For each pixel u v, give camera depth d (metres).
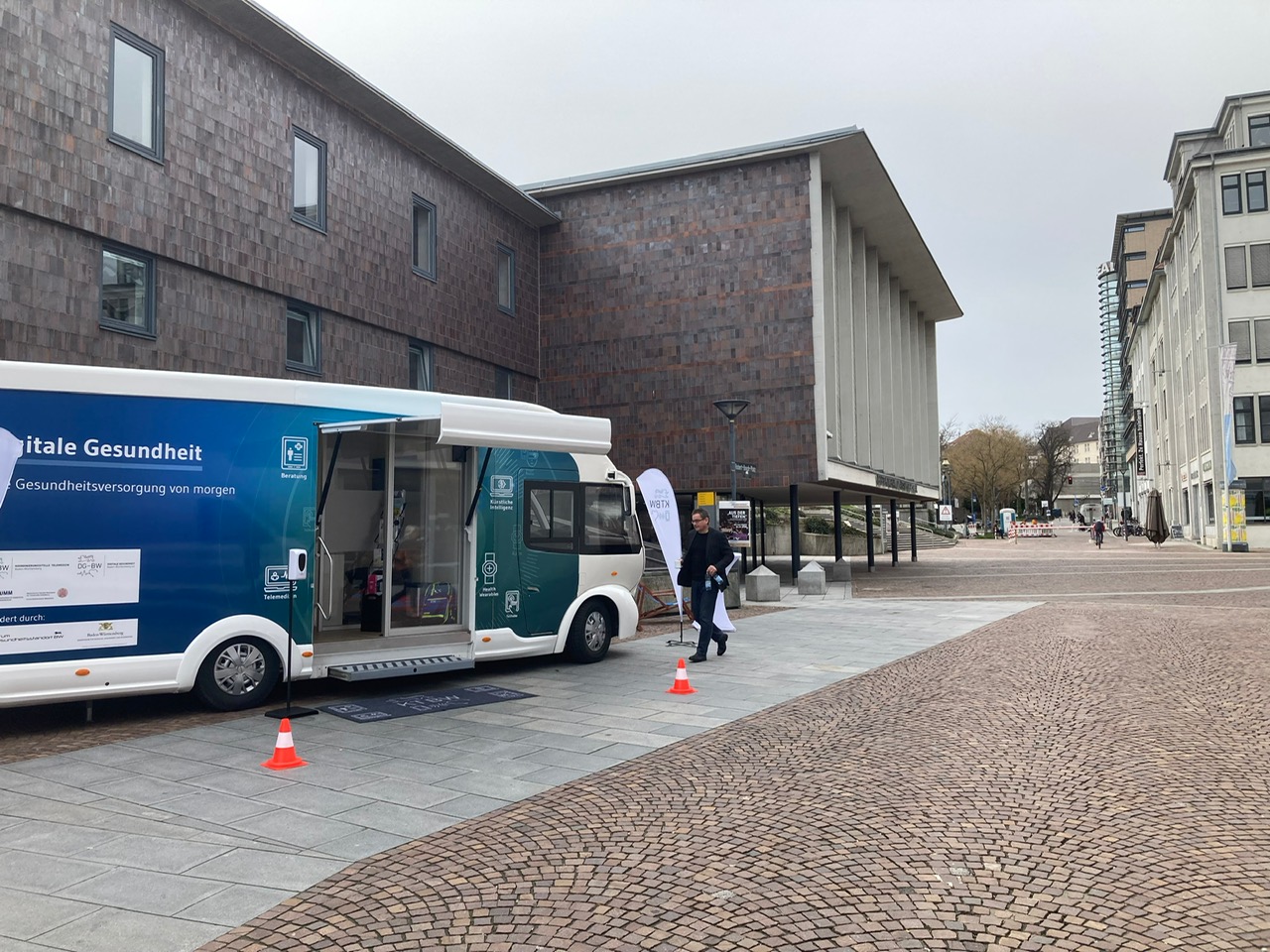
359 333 19.97
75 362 13.91
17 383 7.75
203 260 16.08
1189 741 7.41
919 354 42.94
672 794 5.99
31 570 7.71
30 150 13.30
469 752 7.16
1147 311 74.88
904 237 32.78
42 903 4.26
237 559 8.70
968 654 12.37
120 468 8.16
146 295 15.25
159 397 8.41
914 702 9.09
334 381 19.20
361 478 10.52
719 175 25.86
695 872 4.62
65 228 13.84
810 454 24.59
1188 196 49.88
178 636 8.34
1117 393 136.88
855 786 6.15
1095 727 7.92
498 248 25.34
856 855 4.84
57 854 4.92
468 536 10.69
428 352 22.45
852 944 3.81
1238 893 4.30
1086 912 4.11
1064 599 21.03
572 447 10.84
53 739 7.65
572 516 11.73
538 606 11.23
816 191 24.92
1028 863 4.72
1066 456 107.25
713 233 25.83
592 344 26.78
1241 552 42.28
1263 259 44.59
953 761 6.82
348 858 4.86
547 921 4.05
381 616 10.36
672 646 13.56
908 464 39.41
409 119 20.61
